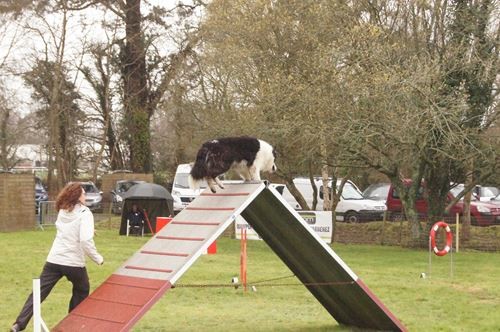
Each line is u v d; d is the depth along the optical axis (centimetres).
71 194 848
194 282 1391
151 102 4106
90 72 4484
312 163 2273
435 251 1423
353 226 2498
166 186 4403
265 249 2138
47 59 4266
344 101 1938
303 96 1994
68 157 4703
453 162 2102
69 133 4650
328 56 2000
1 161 4991
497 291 1306
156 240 888
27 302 838
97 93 4553
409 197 2219
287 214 845
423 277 1498
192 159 4081
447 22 2092
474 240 2252
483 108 2031
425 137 1914
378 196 3008
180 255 802
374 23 2209
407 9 2170
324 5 2245
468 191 2167
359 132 1900
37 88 4469
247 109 2219
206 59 2558
